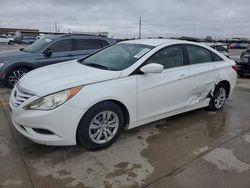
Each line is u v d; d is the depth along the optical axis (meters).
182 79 4.33
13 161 3.21
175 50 4.42
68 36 7.70
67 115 3.15
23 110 3.19
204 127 4.48
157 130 4.28
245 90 7.66
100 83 3.42
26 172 3.00
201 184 2.89
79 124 3.29
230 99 6.43
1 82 7.40
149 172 3.08
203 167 3.22
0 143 3.65
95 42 8.16
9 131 4.04
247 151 3.68
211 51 5.13
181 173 3.08
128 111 3.71
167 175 3.03
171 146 3.74
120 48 4.52
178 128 4.39
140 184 2.86
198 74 4.62
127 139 3.90
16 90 3.57
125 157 3.39
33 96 3.16
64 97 3.14
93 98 3.29
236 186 2.88
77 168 3.11
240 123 4.75
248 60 10.13
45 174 2.97
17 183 2.80
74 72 3.70
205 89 4.86
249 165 3.31
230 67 5.38
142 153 3.51
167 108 4.25
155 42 4.41
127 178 2.95
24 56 7.00
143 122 3.98
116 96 3.50
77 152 3.47
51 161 3.24
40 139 3.16
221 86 5.27
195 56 4.75
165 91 4.10
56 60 7.41
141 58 3.92
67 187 2.77
